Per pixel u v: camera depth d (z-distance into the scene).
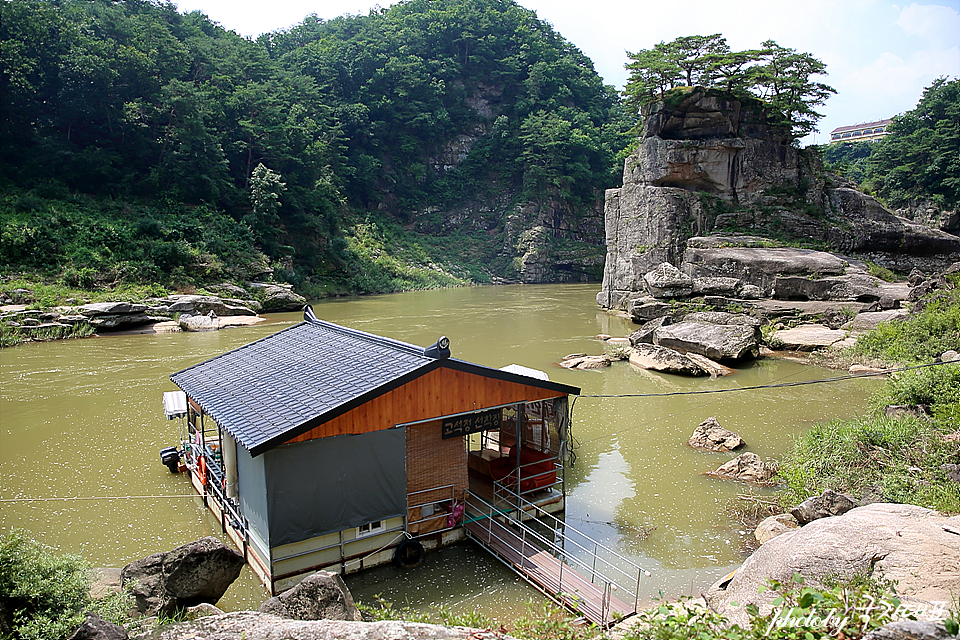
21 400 23.39
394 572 11.65
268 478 10.53
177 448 17.08
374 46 108.69
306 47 107.50
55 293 42.22
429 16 118.25
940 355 24.34
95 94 62.06
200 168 66.75
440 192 109.00
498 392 13.00
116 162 64.00
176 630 6.29
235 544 12.52
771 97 56.12
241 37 93.75
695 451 18.31
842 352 29.77
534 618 9.75
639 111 60.03
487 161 112.25
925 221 64.62
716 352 29.86
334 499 11.15
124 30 68.38
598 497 15.09
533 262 98.00
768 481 15.66
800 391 25.06
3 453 17.94
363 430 11.33
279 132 74.56
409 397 11.84
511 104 118.62
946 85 88.25
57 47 62.06
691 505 14.55
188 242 55.47
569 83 120.31
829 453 15.01
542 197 103.75
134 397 23.89
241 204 70.81
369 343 14.01
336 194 82.38
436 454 12.52
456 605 10.52
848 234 49.00
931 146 81.31
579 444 19.05
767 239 47.56
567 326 45.06
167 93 64.94
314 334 15.88
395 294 76.94
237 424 11.27
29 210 51.47
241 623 6.40
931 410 16.58
